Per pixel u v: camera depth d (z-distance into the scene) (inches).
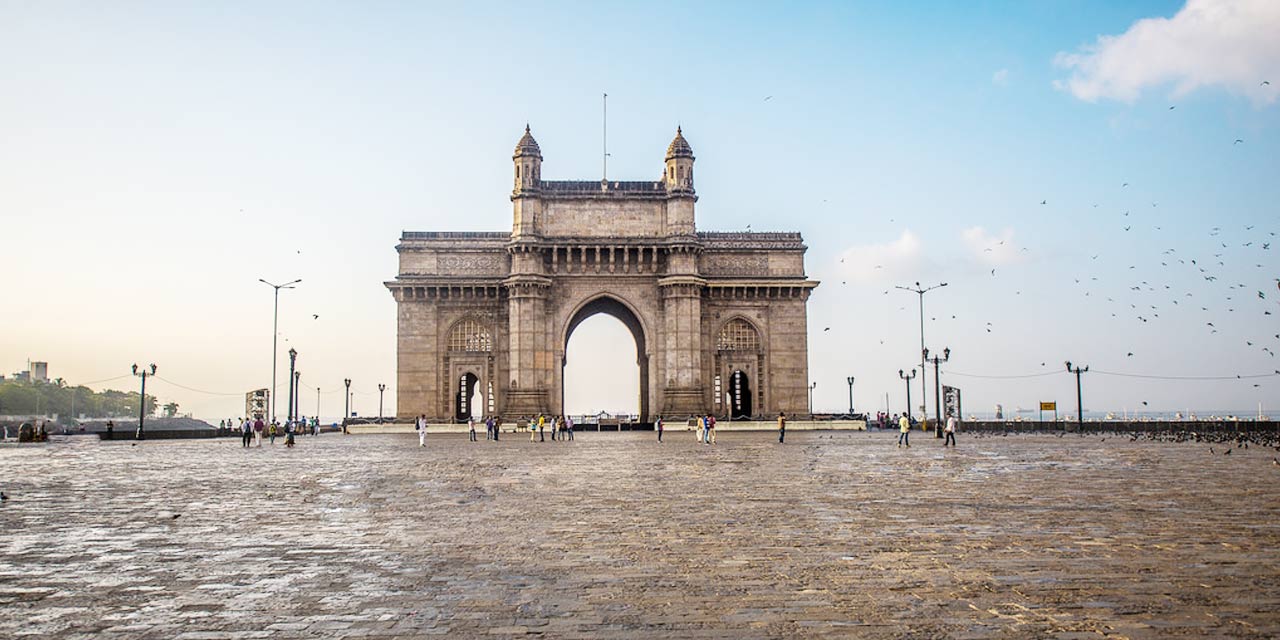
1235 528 821.2
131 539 800.3
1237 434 3196.4
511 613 530.6
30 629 498.9
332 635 486.0
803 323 4352.9
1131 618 506.0
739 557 695.1
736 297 4325.8
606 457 2041.1
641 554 712.4
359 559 697.0
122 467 1817.2
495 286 4207.7
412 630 495.5
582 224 4247.0
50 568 666.2
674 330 4141.2
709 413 4205.2
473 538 796.6
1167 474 1443.2
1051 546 729.6
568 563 677.3
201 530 854.5
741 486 1268.5
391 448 2637.8
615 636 483.2
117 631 494.9
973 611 524.7
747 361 4330.7
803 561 676.7
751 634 483.8
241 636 484.7
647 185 4284.0
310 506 1052.5
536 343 4106.8
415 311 4244.6
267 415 3855.8
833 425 4419.3
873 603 546.0
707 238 4411.9
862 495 1130.7
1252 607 528.1
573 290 4207.7
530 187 4180.6
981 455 2068.2
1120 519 887.1
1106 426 3969.0
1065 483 1285.7
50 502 1114.1
